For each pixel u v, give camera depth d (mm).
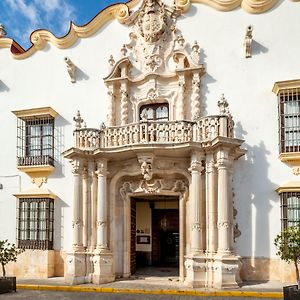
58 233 18828
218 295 13727
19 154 19969
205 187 15820
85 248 16734
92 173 17062
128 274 17297
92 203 16953
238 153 16312
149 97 18062
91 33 19547
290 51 17000
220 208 15156
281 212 16156
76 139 17172
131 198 18219
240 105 17234
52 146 19469
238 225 16531
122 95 18422
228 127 15781
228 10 17828
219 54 17719
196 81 17562
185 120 16031
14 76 20656
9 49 20922
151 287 14938
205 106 17547
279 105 16672
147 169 16047
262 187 16562
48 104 19844
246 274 16172
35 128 20016
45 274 18234
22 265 18641
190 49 18031
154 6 18484
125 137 16516
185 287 14859
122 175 17406
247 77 17312
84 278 16281
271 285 14977
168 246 23453
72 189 18875
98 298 13477
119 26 19219
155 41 18391
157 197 19547
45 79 20078
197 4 18203
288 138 16500
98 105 19016
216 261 14828
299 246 12734
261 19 17453
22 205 19422
